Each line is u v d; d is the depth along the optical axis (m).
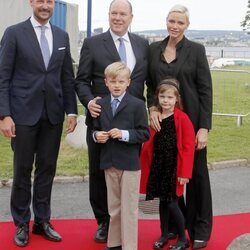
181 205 4.32
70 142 7.88
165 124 3.96
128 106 3.79
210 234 4.25
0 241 4.30
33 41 3.98
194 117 4.04
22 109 4.03
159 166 3.99
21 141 4.07
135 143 3.77
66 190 5.99
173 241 4.31
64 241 4.35
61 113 4.20
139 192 4.06
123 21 4.00
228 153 7.86
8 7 9.59
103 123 3.83
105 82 3.96
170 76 3.98
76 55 12.58
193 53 3.97
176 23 3.90
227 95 15.58
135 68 4.05
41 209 4.36
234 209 5.46
